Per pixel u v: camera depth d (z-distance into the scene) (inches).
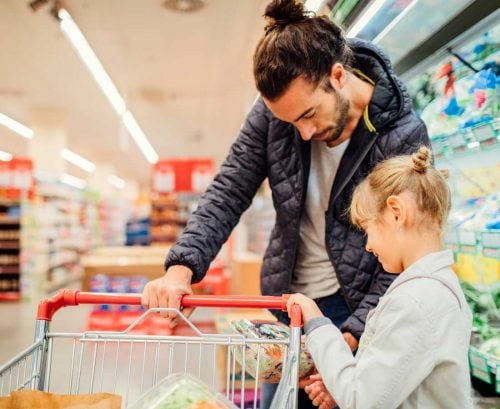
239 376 103.4
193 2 206.8
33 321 264.8
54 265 424.8
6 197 363.6
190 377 40.2
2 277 368.2
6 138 526.6
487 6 70.0
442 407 37.1
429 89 82.5
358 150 52.2
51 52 274.7
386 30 80.9
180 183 403.5
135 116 441.1
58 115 420.2
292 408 39.7
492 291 64.3
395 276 48.6
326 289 57.7
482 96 68.4
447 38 81.2
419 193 40.6
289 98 45.4
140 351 133.0
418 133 52.0
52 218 418.6
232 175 61.3
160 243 441.4
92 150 646.5
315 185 57.6
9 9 219.0
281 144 57.8
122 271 224.4
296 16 46.3
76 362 122.8
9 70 306.7
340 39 47.9
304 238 59.6
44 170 419.5
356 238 53.3
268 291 61.2
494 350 61.8
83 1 207.3
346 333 47.6
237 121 460.4
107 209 729.0
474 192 72.0
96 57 277.3
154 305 45.4
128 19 226.7
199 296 45.8
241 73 307.3
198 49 266.1
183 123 474.0
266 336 45.8
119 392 101.5
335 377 38.4
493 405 64.4
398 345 36.3
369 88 52.3
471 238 67.7
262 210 324.5
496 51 68.9
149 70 302.7
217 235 57.6
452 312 37.5
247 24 228.5
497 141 65.2
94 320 201.9
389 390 35.7
